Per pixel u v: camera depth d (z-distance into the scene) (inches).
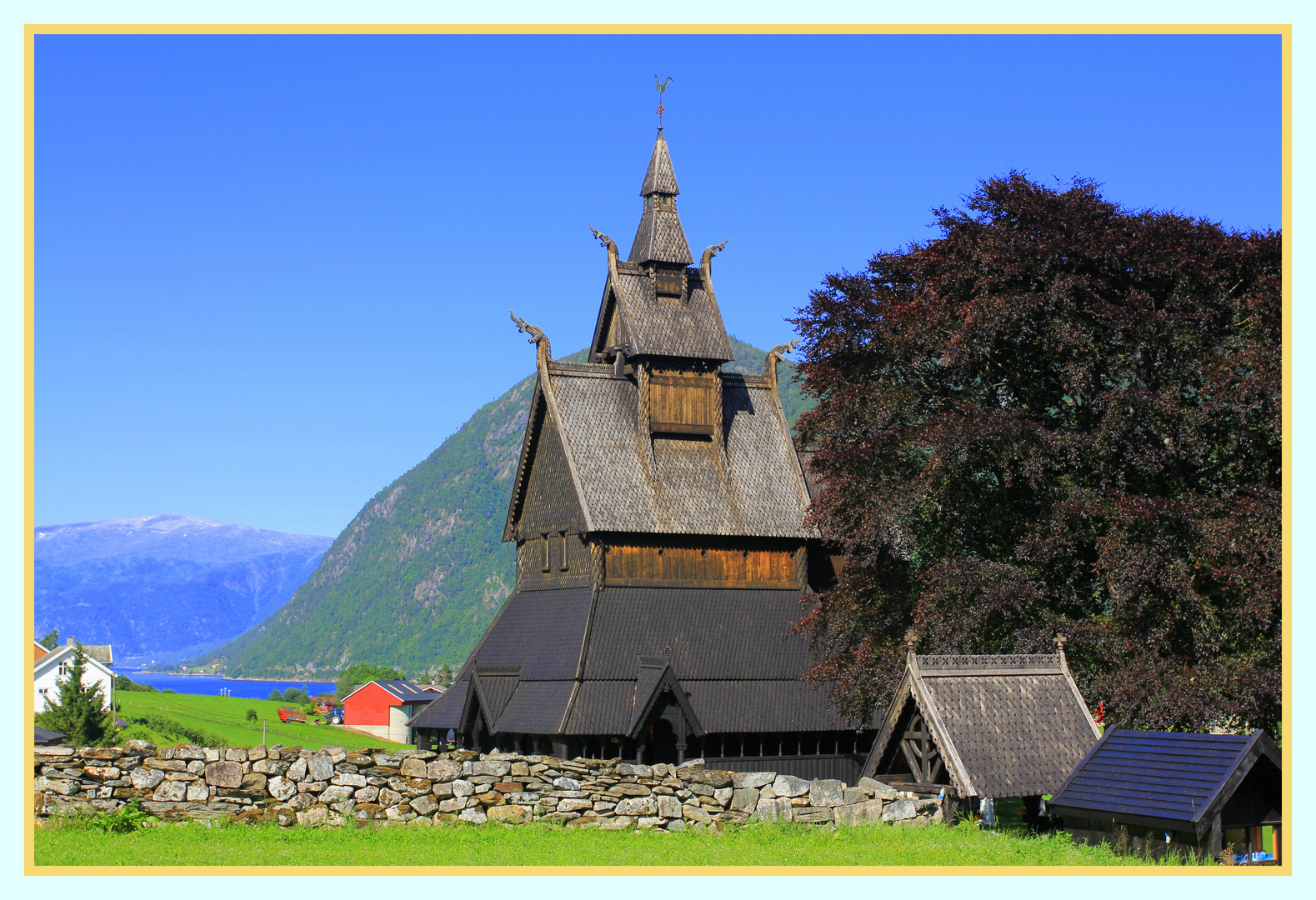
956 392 2058.3
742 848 1175.6
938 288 2004.2
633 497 2095.2
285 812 1210.6
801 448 2172.7
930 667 1337.4
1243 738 1111.0
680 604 2065.7
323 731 5826.8
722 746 1989.4
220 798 1206.9
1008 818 1572.3
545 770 1293.1
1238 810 1115.9
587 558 2059.5
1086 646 1780.3
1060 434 1881.2
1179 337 1883.6
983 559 1865.2
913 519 1934.1
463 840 1180.5
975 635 1784.0
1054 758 1304.1
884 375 2068.2
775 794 1307.8
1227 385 1813.5
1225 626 1838.1
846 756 2064.5
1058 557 1904.5
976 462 1905.8
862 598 1985.7
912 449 1929.1
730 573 2132.1
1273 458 1913.1
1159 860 1115.3
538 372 2210.9
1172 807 1093.1
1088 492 1840.6
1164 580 1732.3
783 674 2052.2
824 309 2135.8
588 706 1913.1
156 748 1212.5
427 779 1262.3
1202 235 1961.1
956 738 1286.9
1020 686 1360.7
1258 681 1656.0
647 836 1245.7
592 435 2143.2
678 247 2239.2
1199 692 1659.7
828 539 2049.7
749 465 2229.3
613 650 1979.6
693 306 2241.6
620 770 1301.7
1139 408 1825.8
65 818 1151.0
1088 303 1889.8
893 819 1294.3
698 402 2213.3
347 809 1232.8
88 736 4047.7
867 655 1887.3
